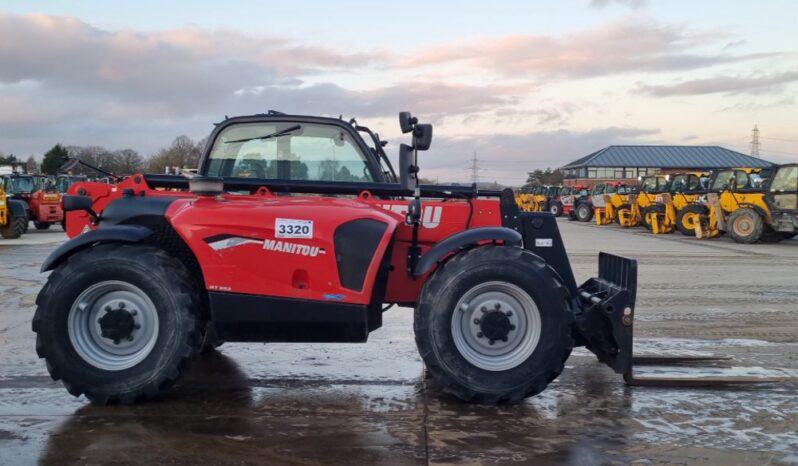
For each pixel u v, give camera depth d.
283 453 3.73
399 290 5.01
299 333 4.52
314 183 5.08
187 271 4.52
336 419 4.27
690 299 9.10
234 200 4.73
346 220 4.48
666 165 72.12
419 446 3.84
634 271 4.72
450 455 3.72
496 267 4.41
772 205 18.64
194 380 5.11
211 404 4.55
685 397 4.78
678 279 11.20
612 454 3.76
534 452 3.77
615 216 29.53
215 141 5.41
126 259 4.37
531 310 4.45
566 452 3.78
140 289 4.38
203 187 4.59
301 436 3.98
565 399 4.71
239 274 4.42
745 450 3.84
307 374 5.29
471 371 4.41
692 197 22.77
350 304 4.45
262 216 4.45
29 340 6.43
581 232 24.73
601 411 4.46
